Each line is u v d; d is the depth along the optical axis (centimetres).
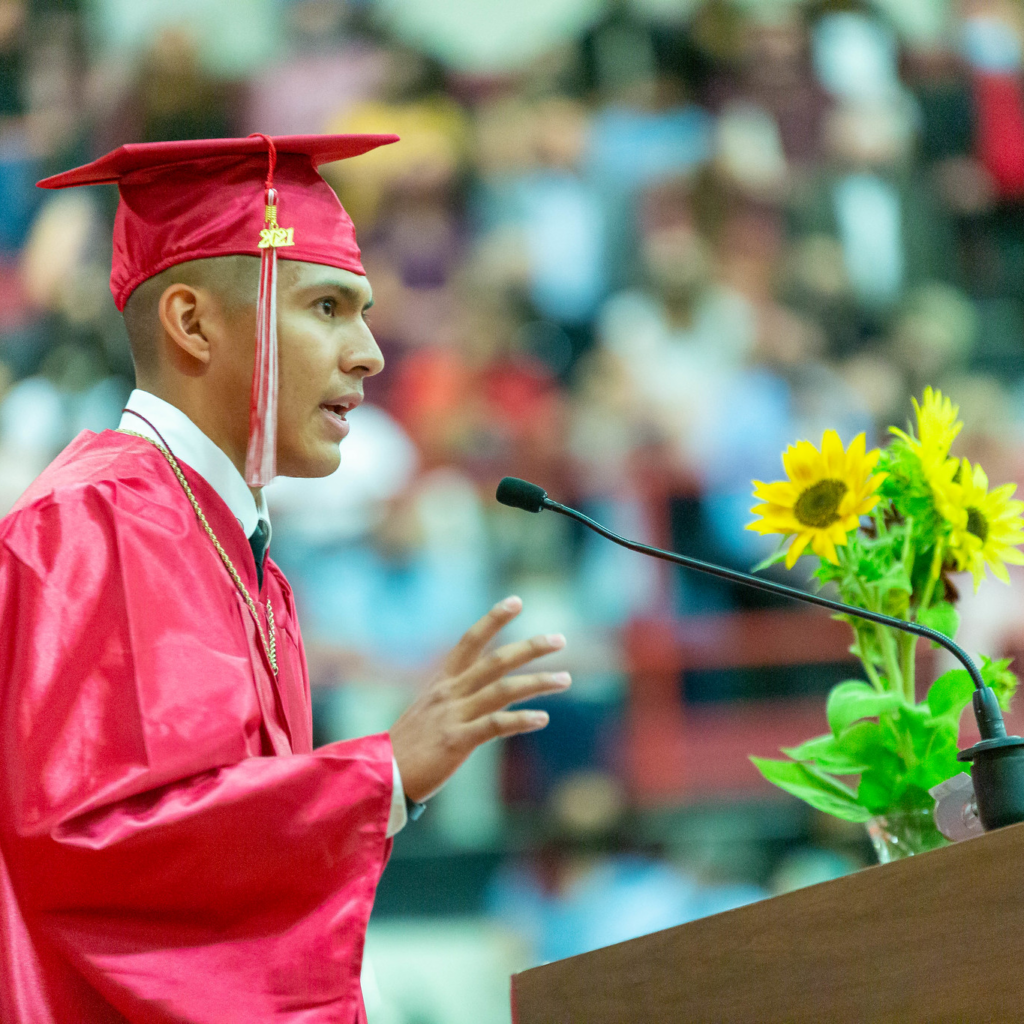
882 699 539
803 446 555
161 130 2377
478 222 2283
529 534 1936
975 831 484
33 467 2034
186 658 457
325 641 1833
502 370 2133
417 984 1620
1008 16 2552
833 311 2242
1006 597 1814
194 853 430
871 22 2481
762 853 1711
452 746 442
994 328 2328
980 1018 372
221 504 527
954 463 568
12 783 436
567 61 2423
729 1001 407
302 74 2419
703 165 2308
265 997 429
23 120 2384
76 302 2181
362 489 1939
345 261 539
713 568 503
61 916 432
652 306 2180
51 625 452
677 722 1802
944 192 2419
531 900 1664
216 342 529
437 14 2442
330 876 440
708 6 2448
